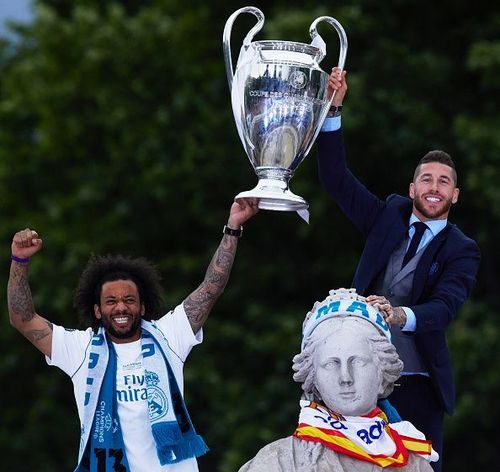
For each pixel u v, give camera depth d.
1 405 41.88
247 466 13.45
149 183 38.38
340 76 16.52
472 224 37.91
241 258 39.38
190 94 38.47
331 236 38.53
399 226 17.02
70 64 40.12
